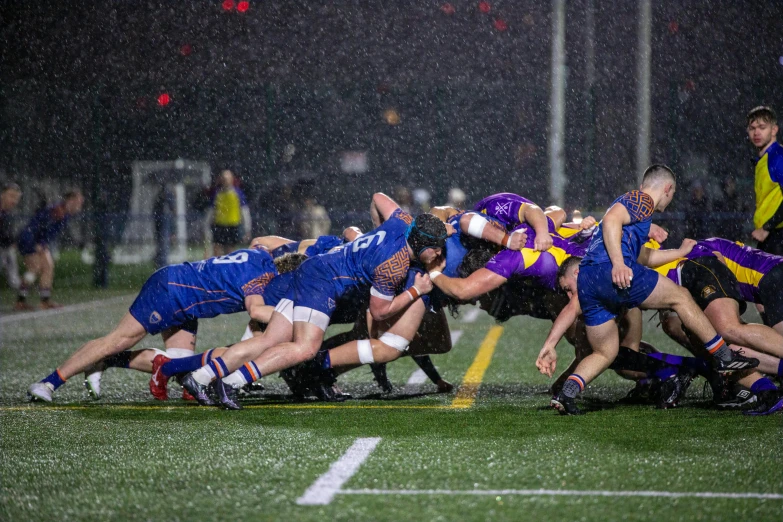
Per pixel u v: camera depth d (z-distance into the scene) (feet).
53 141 245.86
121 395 81.15
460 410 71.56
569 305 70.28
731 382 70.90
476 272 71.72
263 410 72.49
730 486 48.01
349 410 72.18
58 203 205.05
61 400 78.74
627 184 247.09
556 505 44.88
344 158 242.37
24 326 143.13
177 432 63.36
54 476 51.78
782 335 68.33
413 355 81.76
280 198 219.61
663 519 42.83
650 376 72.79
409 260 70.23
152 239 248.93
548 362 68.69
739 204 205.67
